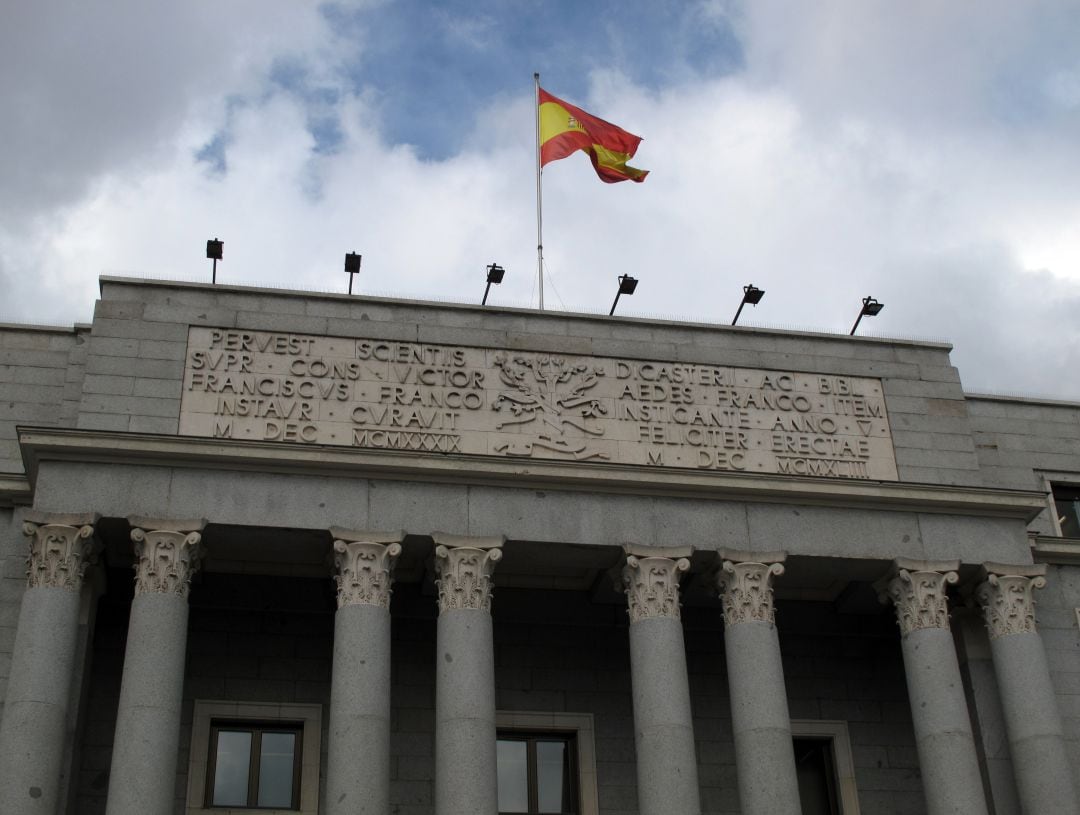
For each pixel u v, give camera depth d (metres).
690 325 36.28
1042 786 31.86
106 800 31.23
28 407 34.53
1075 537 38.66
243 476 31.19
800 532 33.34
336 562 30.84
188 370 32.97
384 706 29.41
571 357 35.12
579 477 32.41
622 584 32.69
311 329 34.03
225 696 33.47
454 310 35.09
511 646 35.56
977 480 36.16
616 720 35.22
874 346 37.34
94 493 30.38
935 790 31.30
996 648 33.56
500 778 34.38
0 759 27.48
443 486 32.03
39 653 28.52
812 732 36.00
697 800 29.77
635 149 42.22
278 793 32.97
